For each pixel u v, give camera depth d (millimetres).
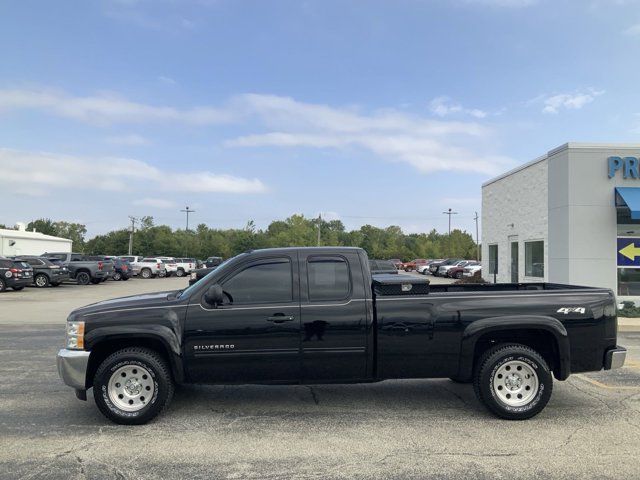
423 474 4211
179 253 82438
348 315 5602
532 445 4867
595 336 5754
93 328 5422
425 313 5648
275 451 4711
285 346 5555
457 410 5988
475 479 4117
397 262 68188
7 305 19031
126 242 82500
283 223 99750
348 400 6391
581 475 4191
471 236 95125
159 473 4234
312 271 5730
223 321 5508
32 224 98000
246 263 5719
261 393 6703
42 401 6340
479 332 5625
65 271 30594
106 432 5219
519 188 20984
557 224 16891
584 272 15930
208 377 5535
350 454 4641
